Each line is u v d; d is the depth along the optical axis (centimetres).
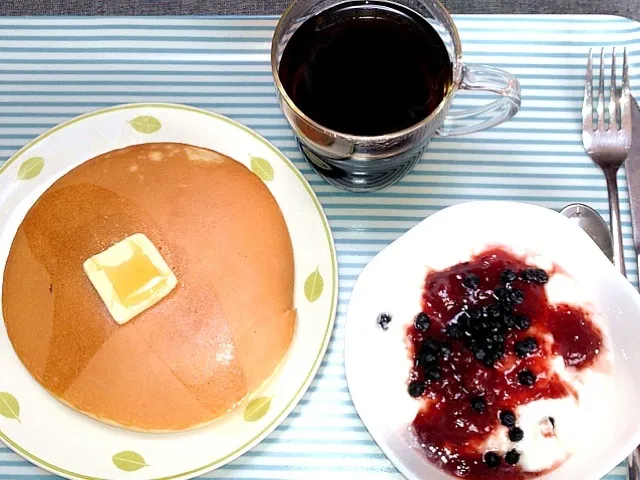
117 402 31
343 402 34
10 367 33
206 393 31
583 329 31
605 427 30
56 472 31
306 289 33
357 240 36
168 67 38
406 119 31
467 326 31
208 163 34
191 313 31
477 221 32
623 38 39
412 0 32
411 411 31
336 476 33
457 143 37
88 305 31
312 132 30
